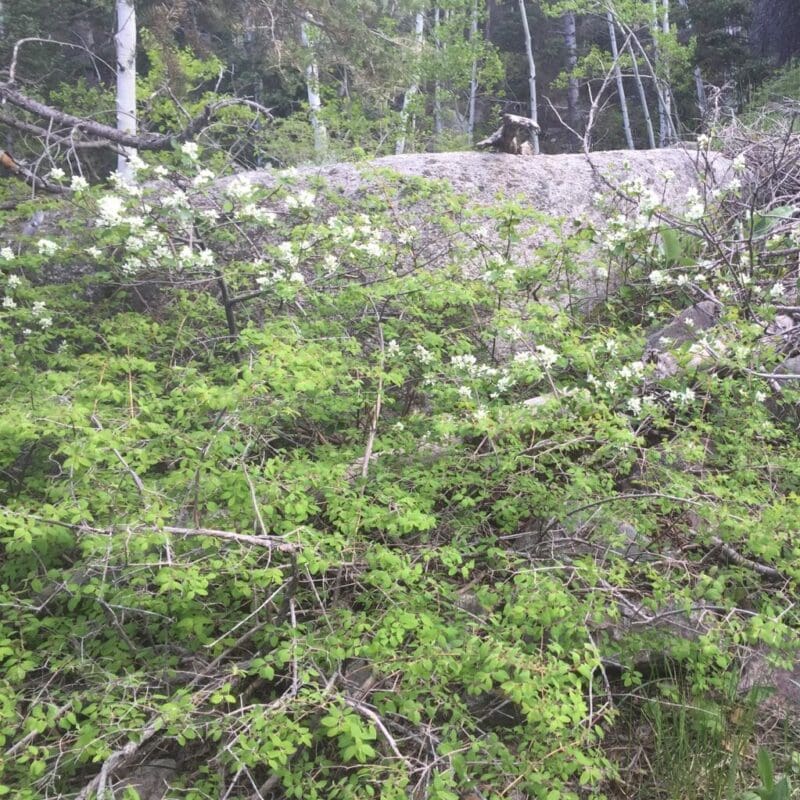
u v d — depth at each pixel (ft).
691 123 48.21
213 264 9.74
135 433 6.57
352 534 6.28
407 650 6.06
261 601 6.48
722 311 10.69
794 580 6.79
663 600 6.31
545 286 13.57
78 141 16.72
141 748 5.80
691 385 9.69
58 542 6.30
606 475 7.68
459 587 7.37
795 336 10.84
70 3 32.68
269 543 5.74
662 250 13.97
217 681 5.87
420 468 8.14
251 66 42.63
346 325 10.75
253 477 6.55
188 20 28.50
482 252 11.91
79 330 10.43
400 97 52.21
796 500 7.02
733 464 8.19
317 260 11.57
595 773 4.83
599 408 7.84
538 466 7.70
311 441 9.94
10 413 6.32
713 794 6.15
